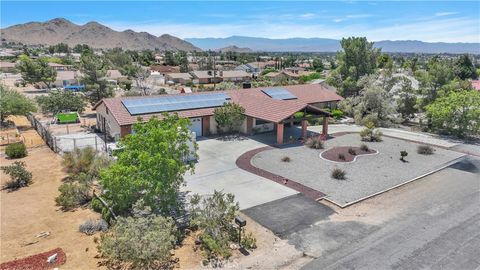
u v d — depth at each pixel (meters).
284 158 24.77
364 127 36.88
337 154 26.53
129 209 15.62
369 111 40.19
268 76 102.19
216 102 33.66
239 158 25.36
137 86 75.25
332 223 15.55
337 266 12.27
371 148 28.44
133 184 14.29
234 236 14.16
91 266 12.15
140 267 12.06
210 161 24.61
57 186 19.83
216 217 14.06
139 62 146.50
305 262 12.55
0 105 35.25
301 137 31.61
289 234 14.55
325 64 182.88
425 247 13.48
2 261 12.36
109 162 20.36
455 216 16.22
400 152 26.27
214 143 29.59
